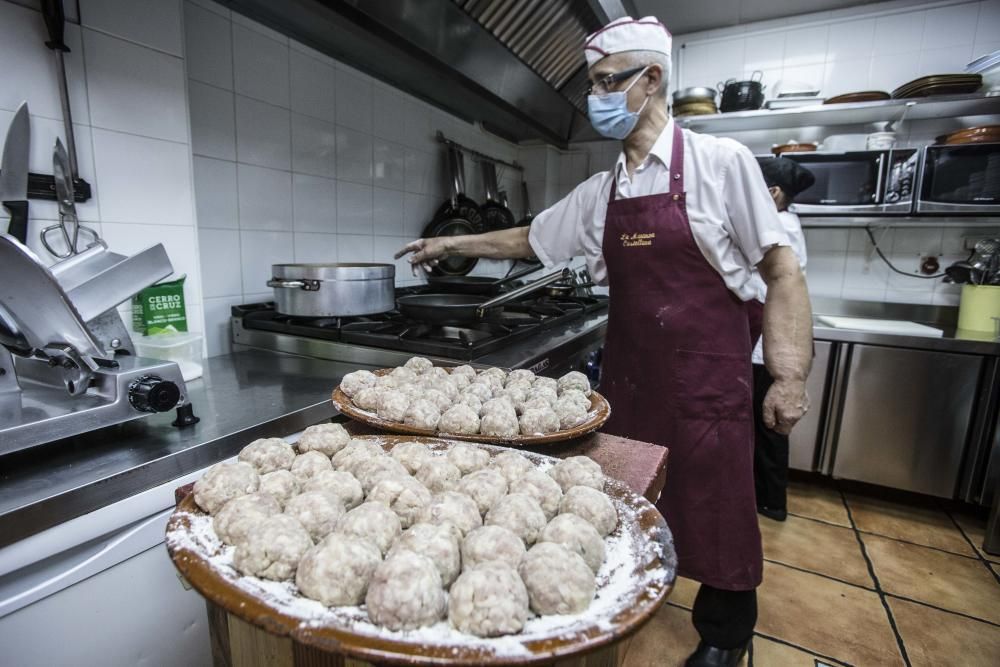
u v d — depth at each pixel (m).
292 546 0.45
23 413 0.67
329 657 0.52
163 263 0.90
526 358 1.26
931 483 2.01
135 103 1.09
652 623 1.42
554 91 1.96
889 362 2.01
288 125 1.60
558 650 0.36
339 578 0.42
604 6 1.56
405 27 1.36
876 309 2.42
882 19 2.32
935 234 2.31
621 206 1.12
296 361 1.36
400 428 0.77
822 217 2.24
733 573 1.05
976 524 1.95
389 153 2.03
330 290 1.31
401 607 0.39
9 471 0.67
